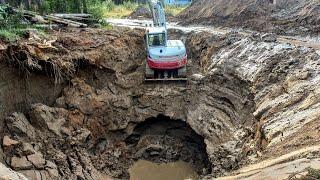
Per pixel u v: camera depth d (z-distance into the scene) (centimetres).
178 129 1955
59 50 1545
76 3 2266
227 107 1700
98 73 1761
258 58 1653
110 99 1783
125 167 1720
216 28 2788
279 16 2614
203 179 1271
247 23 2683
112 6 4241
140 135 1945
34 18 1755
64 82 1565
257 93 1509
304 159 959
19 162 1191
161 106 1922
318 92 1246
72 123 1551
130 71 1994
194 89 1925
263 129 1280
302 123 1171
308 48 1565
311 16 2345
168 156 1853
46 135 1377
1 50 1285
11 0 1997
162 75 1981
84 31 1866
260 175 998
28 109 1408
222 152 1447
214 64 1906
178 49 1925
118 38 1967
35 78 1441
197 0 3800
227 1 3225
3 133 1268
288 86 1391
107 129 1759
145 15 3775
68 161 1344
